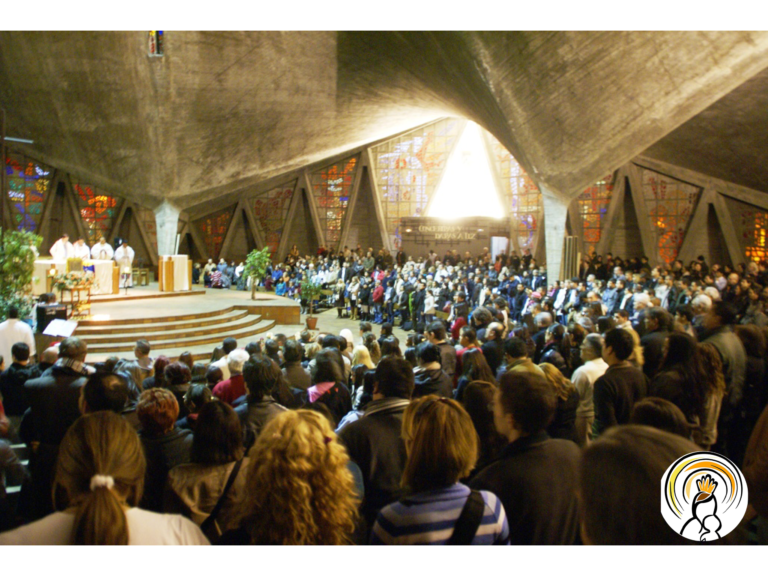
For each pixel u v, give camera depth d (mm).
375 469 3268
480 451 3693
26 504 4145
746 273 18344
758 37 12266
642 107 14258
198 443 2779
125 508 1693
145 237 30391
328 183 31750
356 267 24781
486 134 29375
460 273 21297
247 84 19953
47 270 14750
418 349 4828
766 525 2479
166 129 20688
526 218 28344
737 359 4977
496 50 14086
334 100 21969
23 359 5840
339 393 4703
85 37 18188
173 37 18078
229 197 30094
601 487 1253
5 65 19453
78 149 22438
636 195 25109
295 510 1982
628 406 4215
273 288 25906
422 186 30938
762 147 17766
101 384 3385
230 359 5332
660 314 5906
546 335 6832
